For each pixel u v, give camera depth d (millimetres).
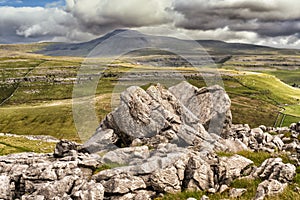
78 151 21688
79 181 17078
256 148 24719
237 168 18797
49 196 16531
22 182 18109
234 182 17656
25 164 20266
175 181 17422
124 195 16406
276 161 18109
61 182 16891
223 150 22391
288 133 30531
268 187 15641
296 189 15672
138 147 19875
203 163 18422
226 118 25094
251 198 15750
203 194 16672
